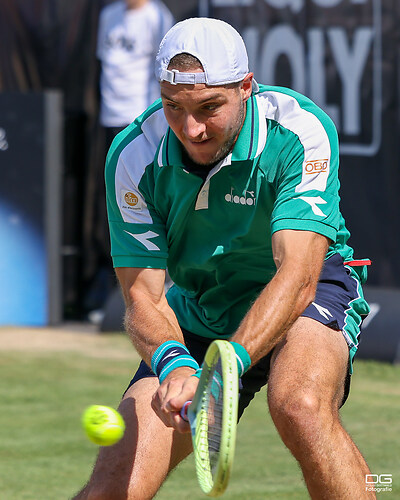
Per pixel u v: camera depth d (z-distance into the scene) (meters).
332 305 10.24
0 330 29.25
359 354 24.50
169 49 8.88
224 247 10.46
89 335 28.59
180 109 9.01
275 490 14.77
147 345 9.66
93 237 30.38
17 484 15.41
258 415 20.02
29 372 23.88
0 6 30.73
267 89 10.05
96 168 29.95
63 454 17.31
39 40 30.34
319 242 9.38
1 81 30.94
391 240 25.91
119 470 9.65
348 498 8.88
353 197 26.39
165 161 9.85
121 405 10.21
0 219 29.72
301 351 9.50
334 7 26.36
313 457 8.86
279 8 27.02
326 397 9.12
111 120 29.39
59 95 29.33
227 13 27.69
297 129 9.68
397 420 19.25
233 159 9.63
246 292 11.06
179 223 10.32
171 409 8.66
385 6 25.61
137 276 10.30
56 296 29.84
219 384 8.19
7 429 18.92
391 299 25.02
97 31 29.47
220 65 8.79
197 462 8.24
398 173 25.72
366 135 26.12
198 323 11.41
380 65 25.84
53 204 29.50
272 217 9.59
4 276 29.91
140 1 28.83
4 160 29.56
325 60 26.55
